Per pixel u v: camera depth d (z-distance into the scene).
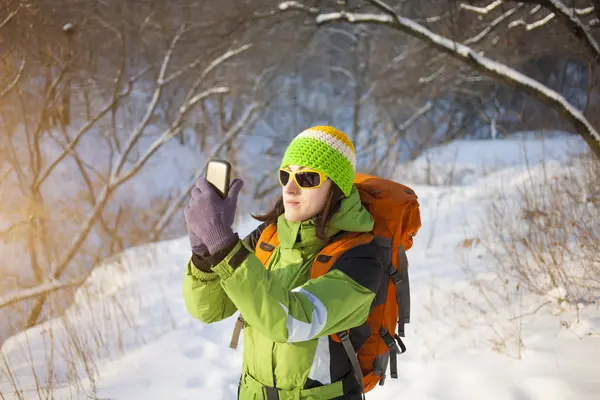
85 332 4.32
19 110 11.16
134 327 4.55
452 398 3.06
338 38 23.30
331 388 1.67
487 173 11.35
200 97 12.16
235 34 10.45
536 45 8.30
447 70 14.38
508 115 20.83
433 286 4.70
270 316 1.39
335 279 1.56
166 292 5.38
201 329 4.44
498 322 3.82
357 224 1.69
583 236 4.50
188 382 3.62
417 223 1.90
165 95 19.47
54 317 5.20
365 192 1.89
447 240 5.93
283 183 1.80
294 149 1.74
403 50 18.81
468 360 3.41
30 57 10.45
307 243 1.74
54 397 3.48
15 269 9.95
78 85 12.98
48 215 10.94
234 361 3.89
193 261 1.57
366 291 1.58
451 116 21.67
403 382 3.32
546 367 3.17
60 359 4.11
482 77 17.44
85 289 5.58
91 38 12.61
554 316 3.73
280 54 17.36
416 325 4.05
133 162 17.17
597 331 3.43
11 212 11.24
